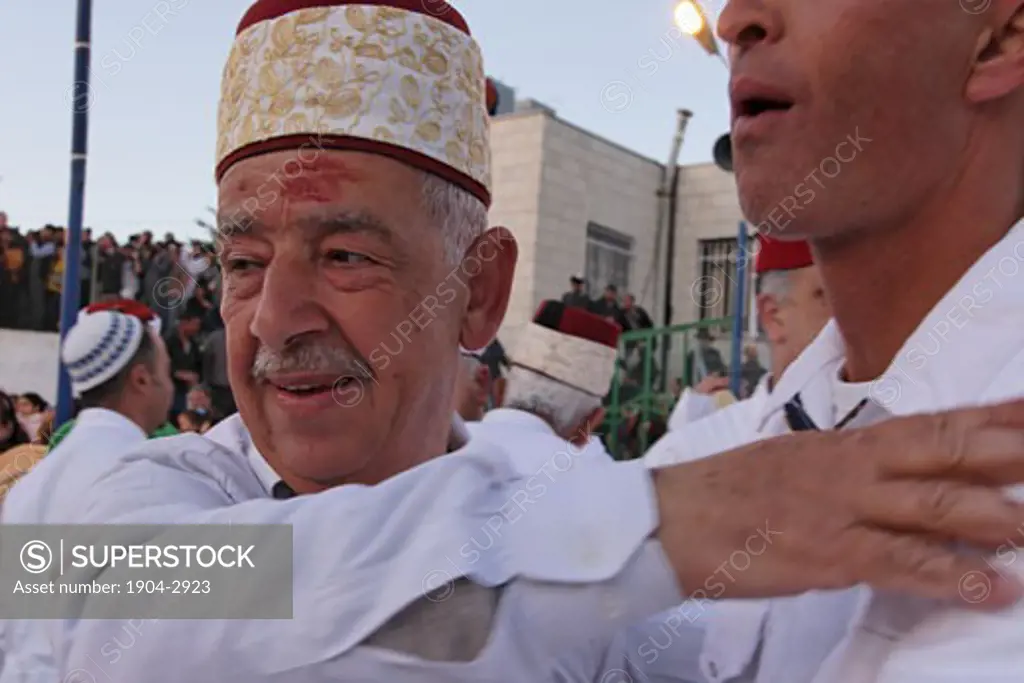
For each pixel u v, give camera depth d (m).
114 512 0.69
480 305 1.02
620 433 8.16
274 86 0.86
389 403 0.87
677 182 10.21
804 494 0.53
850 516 0.51
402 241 0.86
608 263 10.16
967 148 0.74
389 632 0.57
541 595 0.56
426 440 0.93
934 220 0.76
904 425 0.52
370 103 0.86
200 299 6.26
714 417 1.87
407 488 0.63
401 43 0.90
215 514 0.64
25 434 5.40
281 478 0.90
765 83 0.74
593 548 0.56
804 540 0.52
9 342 8.68
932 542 0.50
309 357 0.84
